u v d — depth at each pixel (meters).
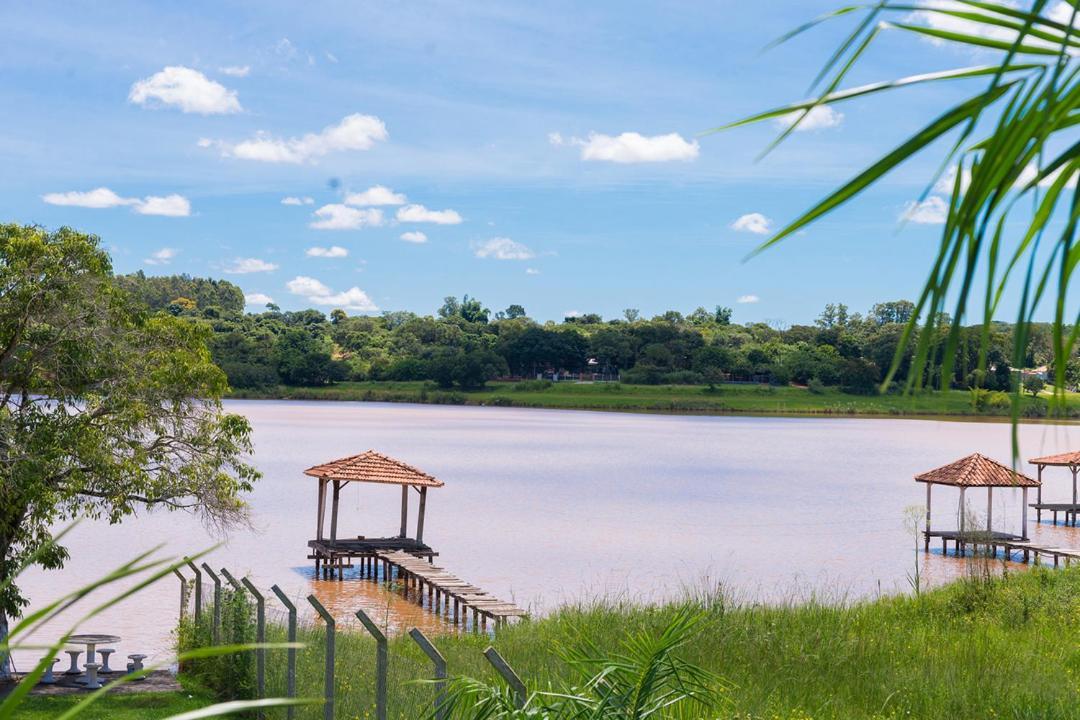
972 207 1.29
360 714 10.42
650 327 170.25
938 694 10.88
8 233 15.85
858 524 45.25
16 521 15.57
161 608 23.77
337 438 89.50
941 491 60.41
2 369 15.84
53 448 15.20
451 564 33.44
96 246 16.16
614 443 93.69
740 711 8.35
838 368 158.88
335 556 32.00
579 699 5.16
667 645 5.38
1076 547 39.00
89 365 15.95
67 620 22.36
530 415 144.00
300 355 169.00
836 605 18.55
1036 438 114.06
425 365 170.62
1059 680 11.77
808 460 80.88
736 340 174.62
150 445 16.92
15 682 14.97
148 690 13.98
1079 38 1.23
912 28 1.29
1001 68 1.20
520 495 54.75
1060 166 1.29
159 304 185.12
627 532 41.44
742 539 40.06
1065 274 1.30
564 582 30.19
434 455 76.69
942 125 1.28
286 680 11.99
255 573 31.86
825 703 10.20
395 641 16.67
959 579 20.39
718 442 99.38
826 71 1.32
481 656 14.48
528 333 172.38
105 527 40.06
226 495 17.14
